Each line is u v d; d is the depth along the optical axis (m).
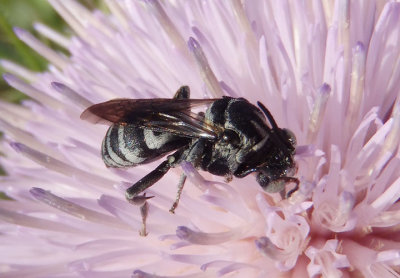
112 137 0.05
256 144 0.05
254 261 0.05
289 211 0.05
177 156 0.05
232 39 0.05
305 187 0.05
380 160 0.05
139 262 0.05
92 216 0.05
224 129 0.05
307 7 0.05
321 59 0.05
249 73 0.05
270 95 0.05
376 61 0.05
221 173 0.05
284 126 0.05
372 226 0.05
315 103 0.05
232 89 0.05
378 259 0.05
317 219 0.05
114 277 0.05
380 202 0.05
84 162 0.06
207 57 0.05
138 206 0.05
